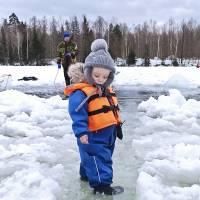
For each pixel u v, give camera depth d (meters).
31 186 1.62
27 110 3.51
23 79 8.35
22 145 2.25
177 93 3.87
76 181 1.78
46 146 2.28
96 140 1.68
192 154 2.03
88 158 1.67
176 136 2.53
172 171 1.81
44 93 5.93
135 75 9.20
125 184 1.74
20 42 32.97
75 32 35.28
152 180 1.68
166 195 1.55
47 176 1.80
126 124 3.04
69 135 2.59
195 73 9.73
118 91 6.29
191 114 3.30
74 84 1.70
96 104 1.67
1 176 1.80
